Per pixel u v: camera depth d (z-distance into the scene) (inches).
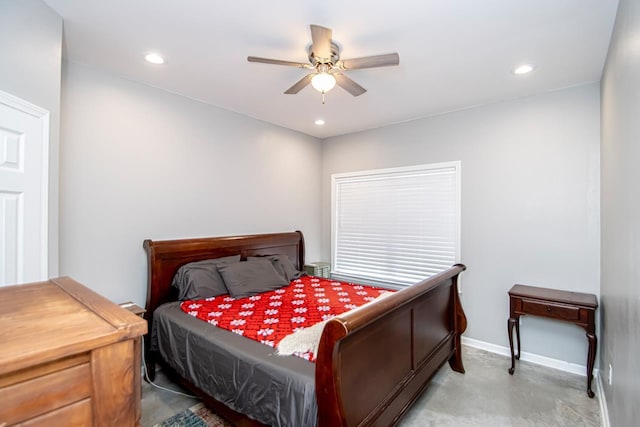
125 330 27.3
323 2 66.2
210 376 75.9
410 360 78.9
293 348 68.3
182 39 80.9
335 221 178.1
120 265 101.7
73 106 91.4
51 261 67.6
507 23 73.0
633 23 54.4
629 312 58.5
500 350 122.0
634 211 54.5
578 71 97.0
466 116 130.9
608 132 84.7
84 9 68.6
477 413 84.9
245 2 66.4
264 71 98.8
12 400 22.3
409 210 149.7
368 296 112.8
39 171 64.8
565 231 109.3
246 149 142.3
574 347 107.4
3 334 25.8
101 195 97.2
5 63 57.9
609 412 77.1
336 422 50.4
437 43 81.8
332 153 179.6
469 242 129.9
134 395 28.2
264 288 118.3
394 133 153.4
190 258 116.2
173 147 116.0
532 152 115.8
